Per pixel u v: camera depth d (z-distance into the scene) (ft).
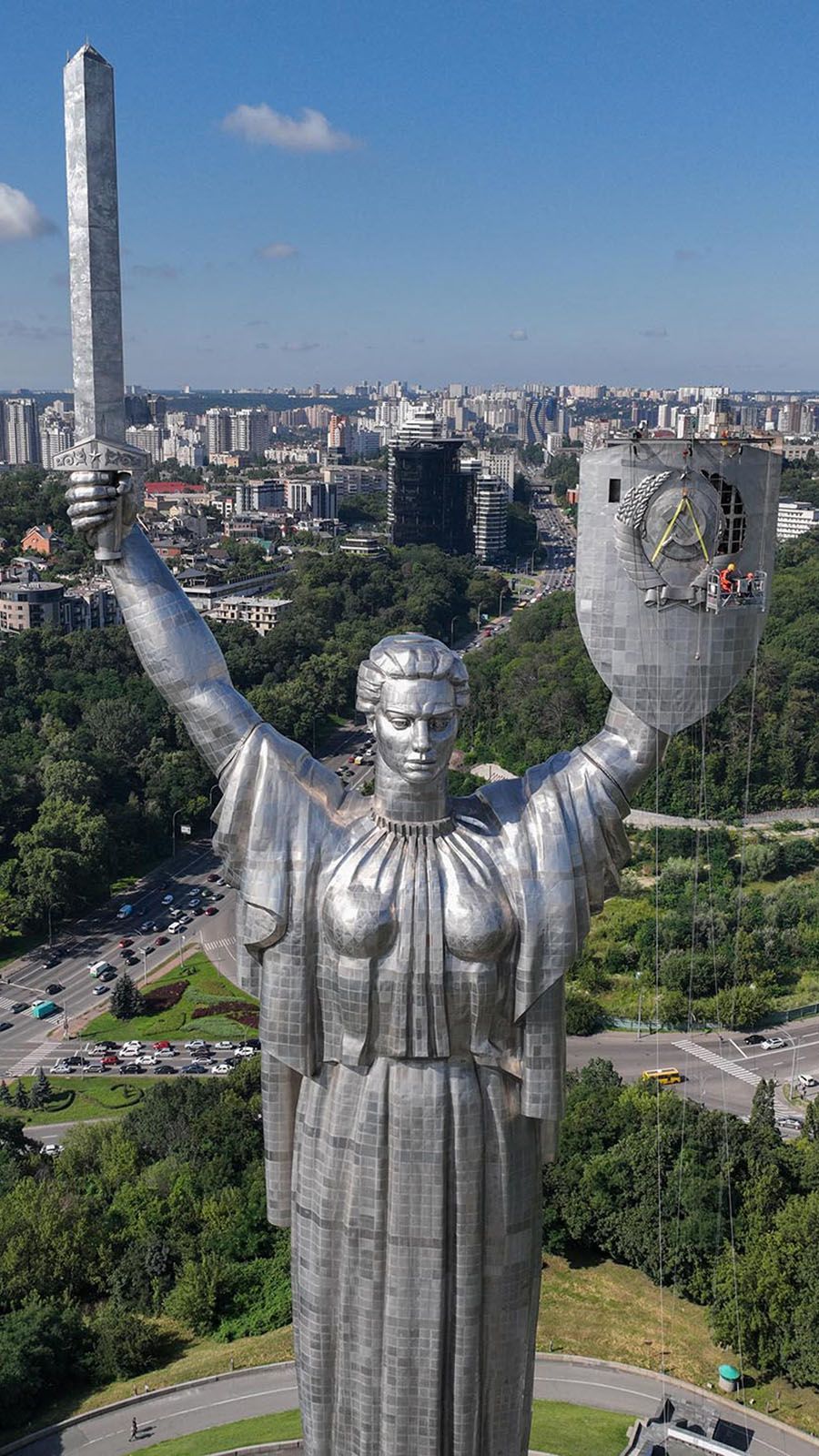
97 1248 168.55
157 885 370.94
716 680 69.36
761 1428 138.72
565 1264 170.81
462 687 68.23
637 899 329.72
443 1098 68.85
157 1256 167.53
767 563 69.51
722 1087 246.68
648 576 67.46
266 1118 74.69
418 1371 72.18
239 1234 171.63
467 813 71.67
